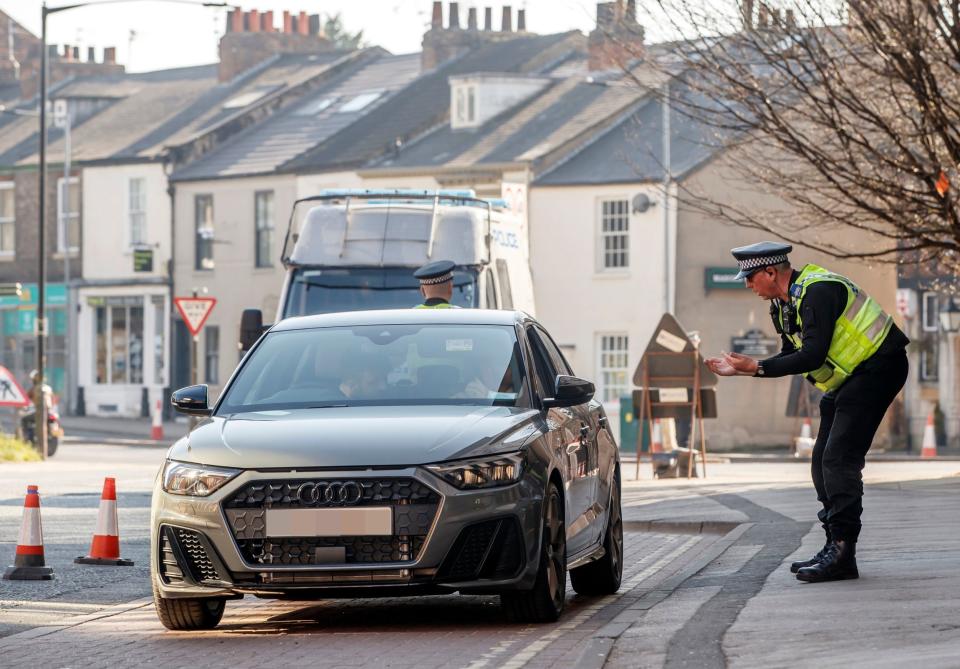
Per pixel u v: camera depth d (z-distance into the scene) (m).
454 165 72.38
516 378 15.88
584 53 83.75
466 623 15.17
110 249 85.94
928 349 69.19
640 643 12.86
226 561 13.95
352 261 29.72
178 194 82.81
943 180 30.58
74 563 21.00
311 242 30.09
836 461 15.97
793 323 15.90
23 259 89.62
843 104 30.77
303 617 16.19
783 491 31.27
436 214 29.91
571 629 14.55
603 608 16.27
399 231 29.91
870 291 69.50
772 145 32.28
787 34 31.00
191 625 15.19
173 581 14.39
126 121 90.62
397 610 16.55
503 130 75.06
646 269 68.19
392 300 29.42
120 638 14.86
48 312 88.62
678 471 39.16
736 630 13.13
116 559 21.00
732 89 31.88
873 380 15.77
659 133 70.56
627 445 60.31
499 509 13.94
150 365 84.19
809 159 31.27
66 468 45.00
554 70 82.50
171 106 91.38
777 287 15.94
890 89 30.95
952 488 30.20
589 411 17.45
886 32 29.84
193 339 51.78
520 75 77.38
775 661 11.60
